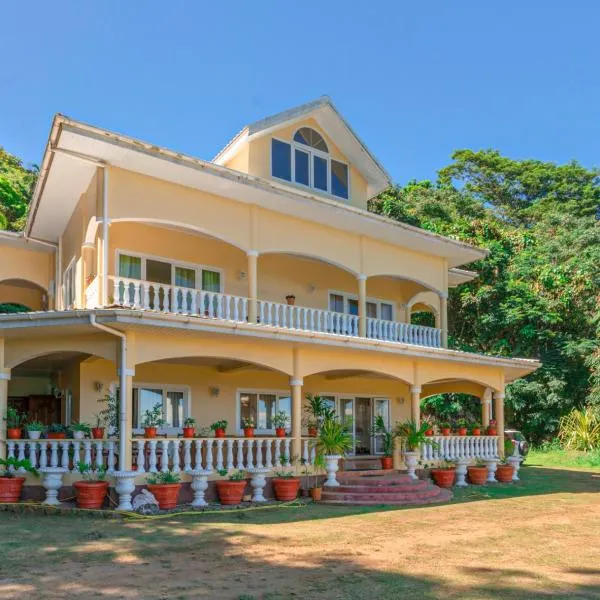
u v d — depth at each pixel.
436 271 24.83
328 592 8.27
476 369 23.47
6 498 14.67
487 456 23.27
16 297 23.56
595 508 16.59
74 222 19.83
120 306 14.59
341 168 23.02
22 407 21.61
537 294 38.75
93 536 11.72
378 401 25.34
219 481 16.16
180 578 8.85
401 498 17.33
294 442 17.97
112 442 14.89
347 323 21.41
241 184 17.69
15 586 8.38
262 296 22.08
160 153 16.05
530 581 8.90
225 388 20.69
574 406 37.34
